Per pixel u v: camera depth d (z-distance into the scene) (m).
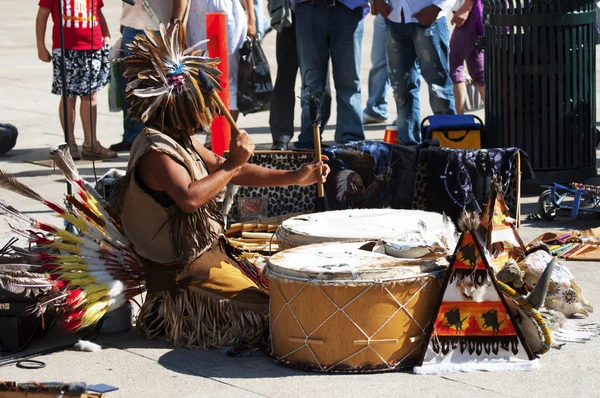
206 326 6.90
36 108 17.66
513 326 6.29
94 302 6.80
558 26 10.80
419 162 9.47
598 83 18.66
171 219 6.90
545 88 10.93
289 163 9.62
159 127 6.93
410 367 6.38
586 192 9.83
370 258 6.56
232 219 9.73
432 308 6.40
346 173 9.54
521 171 9.60
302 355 6.39
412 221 7.63
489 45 11.27
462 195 9.35
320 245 7.00
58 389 5.47
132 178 6.87
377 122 15.73
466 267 6.29
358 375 6.29
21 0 42.97
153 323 7.06
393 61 12.52
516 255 7.21
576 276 8.20
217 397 6.00
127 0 8.92
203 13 12.58
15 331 6.83
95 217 7.16
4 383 5.50
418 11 11.92
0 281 6.83
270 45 26.36
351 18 12.30
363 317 6.22
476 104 15.53
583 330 7.01
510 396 5.90
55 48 13.38
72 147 13.46
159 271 6.97
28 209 10.86
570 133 11.09
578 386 6.03
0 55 25.06
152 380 6.32
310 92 12.58
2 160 13.62
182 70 6.83
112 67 13.60
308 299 6.25
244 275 7.19
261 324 6.90
